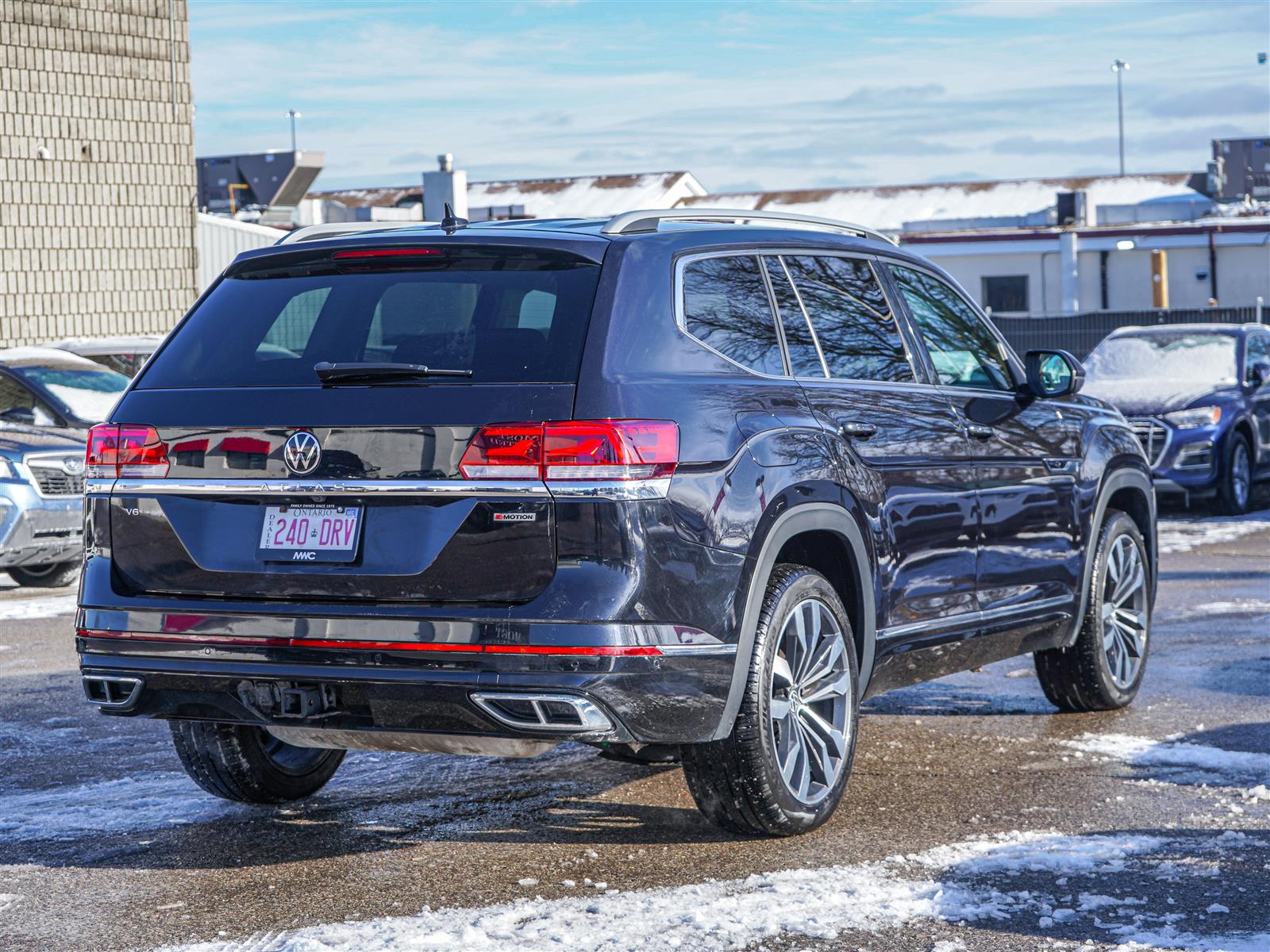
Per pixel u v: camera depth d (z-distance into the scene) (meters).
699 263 5.52
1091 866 5.15
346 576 4.93
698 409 5.11
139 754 7.12
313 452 4.98
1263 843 5.39
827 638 5.67
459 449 4.84
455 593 4.84
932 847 5.41
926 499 6.21
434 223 5.76
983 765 6.66
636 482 4.82
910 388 6.36
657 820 5.84
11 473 12.28
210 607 5.09
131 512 5.26
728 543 5.09
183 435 5.18
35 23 22.94
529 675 4.75
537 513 4.79
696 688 5.00
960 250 45.22
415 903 4.86
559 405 4.82
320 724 5.06
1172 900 4.79
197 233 25.17
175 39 24.70
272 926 4.67
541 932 4.54
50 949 4.50
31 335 23.14
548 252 5.20
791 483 5.39
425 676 4.82
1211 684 8.37
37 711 8.08
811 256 6.16
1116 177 59.84
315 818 5.95
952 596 6.42
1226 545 15.19
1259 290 43.22
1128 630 7.79
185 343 5.46
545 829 5.73
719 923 4.60
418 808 6.07
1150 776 6.41
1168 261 43.84
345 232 5.67
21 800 6.27
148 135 24.45
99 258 23.92
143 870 5.28
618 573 4.78
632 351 5.03
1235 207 50.03
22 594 13.09
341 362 5.15
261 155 64.50
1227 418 18.17
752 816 5.43
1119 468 7.71
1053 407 7.37
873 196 60.59
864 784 6.37
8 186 22.78
